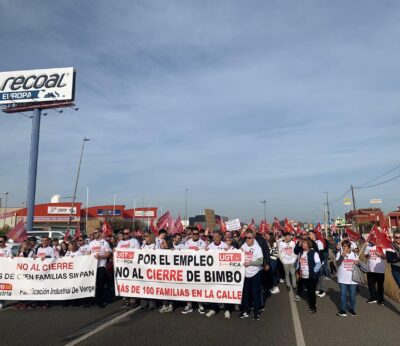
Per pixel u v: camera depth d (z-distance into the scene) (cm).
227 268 867
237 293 856
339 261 887
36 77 3641
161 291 914
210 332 721
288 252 1280
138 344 646
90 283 966
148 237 1020
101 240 1029
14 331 734
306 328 754
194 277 890
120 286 956
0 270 976
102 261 988
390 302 1045
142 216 6272
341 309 866
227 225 1596
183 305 991
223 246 929
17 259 980
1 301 988
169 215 1478
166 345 640
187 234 1320
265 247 942
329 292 1220
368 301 1044
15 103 3662
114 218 5491
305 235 1015
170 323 794
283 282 1436
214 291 873
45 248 1092
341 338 683
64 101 3625
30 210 3459
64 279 969
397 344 648
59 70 3625
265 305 999
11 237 1301
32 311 927
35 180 3534
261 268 891
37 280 968
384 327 762
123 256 959
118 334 709
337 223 7575
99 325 778
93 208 5738
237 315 876
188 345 641
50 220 5003
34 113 3647
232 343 651
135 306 968
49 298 960
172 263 911
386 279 1182
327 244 1472
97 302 993
